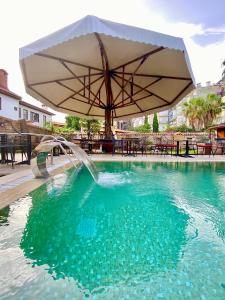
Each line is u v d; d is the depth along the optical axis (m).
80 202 3.10
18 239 1.93
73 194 3.52
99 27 5.44
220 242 1.93
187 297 1.23
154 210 2.80
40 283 1.34
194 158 8.88
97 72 9.54
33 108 23.11
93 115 13.05
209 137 14.92
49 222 2.33
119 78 10.04
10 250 1.74
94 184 4.27
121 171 5.92
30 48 6.03
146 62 8.27
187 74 8.27
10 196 3.10
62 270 1.49
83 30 5.48
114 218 2.50
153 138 13.08
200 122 39.19
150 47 7.27
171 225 2.31
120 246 1.83
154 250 1.76
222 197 3.47
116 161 7.67
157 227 2.25
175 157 9.28
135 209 2.83
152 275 1.43
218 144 12.08
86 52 7.71
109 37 6.77
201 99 38.72
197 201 3.23
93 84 10.66
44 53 7.35
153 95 10.62
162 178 5.00
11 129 6.57
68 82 9.84
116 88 11.02
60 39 5.66
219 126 17.50
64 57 7.80
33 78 8.82
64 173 5.30
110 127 11.16
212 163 7.48
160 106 11.41
